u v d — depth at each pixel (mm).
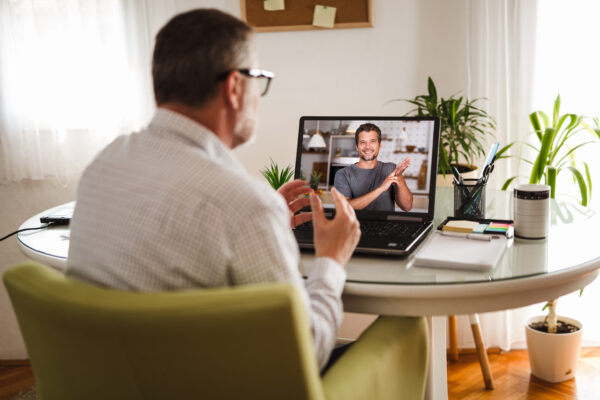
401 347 1087
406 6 2377
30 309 795
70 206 1858
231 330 691
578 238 1309
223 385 739
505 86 2270
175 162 818
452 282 1054
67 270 917
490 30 2246
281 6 2434
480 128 2320
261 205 792
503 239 1282
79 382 821
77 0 2355
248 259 788
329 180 1530
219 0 2471
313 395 746
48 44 2387
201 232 778
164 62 882
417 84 2430
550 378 2219
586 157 2383
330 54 2465
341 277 1000
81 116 2443
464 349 2496
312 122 1559
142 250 791
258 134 2576
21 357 2656
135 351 729
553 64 2324
